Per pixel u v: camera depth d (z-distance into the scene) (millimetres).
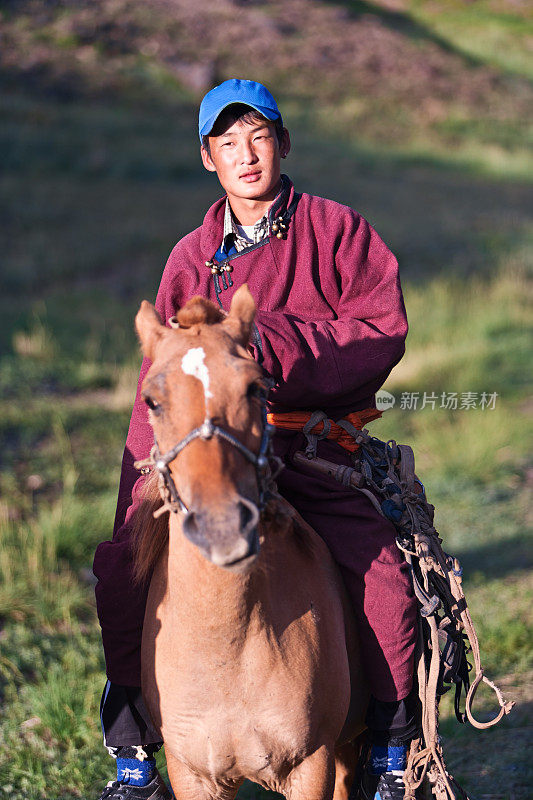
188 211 31828
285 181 4852
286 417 4680
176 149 39469
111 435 14688
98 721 7203
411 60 58844
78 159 36656
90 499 12203
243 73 50812
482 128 51125
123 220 30203
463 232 29625
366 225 4844
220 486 3318
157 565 4367
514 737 7043
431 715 4477
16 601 9227
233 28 56531
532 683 7836
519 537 11055
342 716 4293
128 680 4645
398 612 4457
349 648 4523
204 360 3492
